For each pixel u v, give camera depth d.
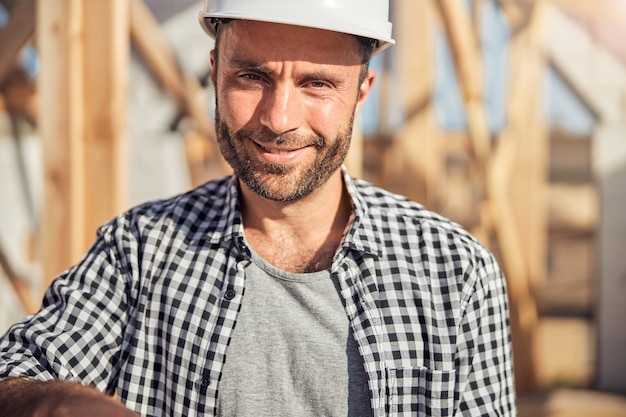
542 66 3.12
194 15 3.12
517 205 3.15
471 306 0.91
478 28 3.04
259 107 0.83
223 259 0.91
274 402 0.86
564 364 3.28
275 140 0.82
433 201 3.17
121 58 2.09
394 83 3.17
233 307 0.88
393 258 0.92
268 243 0.93
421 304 0.90
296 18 0.80
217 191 0.98
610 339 3.24
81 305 0.90
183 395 0.87
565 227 3.24
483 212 3.04
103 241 0.95
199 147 3.25
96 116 2.09
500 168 3.01
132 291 0.91
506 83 3.09
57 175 2.09
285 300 0.89
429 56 3.06
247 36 0.81
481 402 0.91
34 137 3.22
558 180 3.21
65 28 2.05
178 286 0.91
